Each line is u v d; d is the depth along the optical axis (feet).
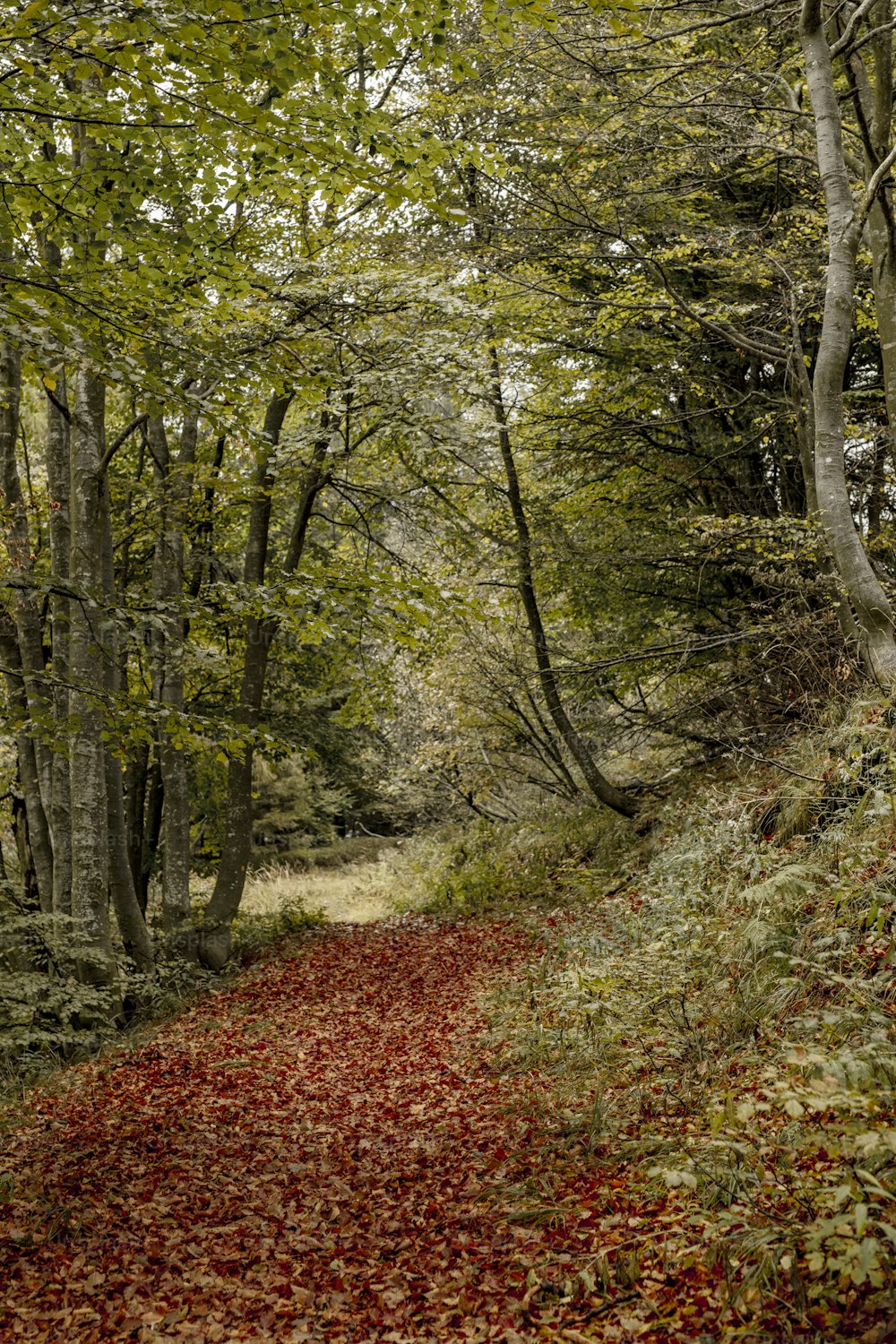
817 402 25.73
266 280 32.94
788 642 34.06
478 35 33.76
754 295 40.06
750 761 36.52
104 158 20.22
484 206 39.93
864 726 24.85
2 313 19.58
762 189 42.57
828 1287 10.28
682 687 48.01
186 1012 36.96
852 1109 10.59
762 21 35.12
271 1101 24.39
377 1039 29.94
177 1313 13.55
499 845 59.52
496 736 60.23
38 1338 13.25
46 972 35.40
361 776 80.12
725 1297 10.86
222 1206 17.61
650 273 36.81
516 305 41.11
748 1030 18.62
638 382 43.21
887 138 27.50
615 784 55.36
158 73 16.92
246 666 45.47
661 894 28.94
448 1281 13.46
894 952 16.88
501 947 40.37
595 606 46.39
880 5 27.86
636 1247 12.69
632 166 35.50
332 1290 14.02
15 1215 17.24
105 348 21.03
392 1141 20.33
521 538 48.34
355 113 18.98
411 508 50.52
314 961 43.88
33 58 18.53
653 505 46.78
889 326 28.27
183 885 43.62
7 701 36.86
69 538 37.70
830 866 22.04
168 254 22.47
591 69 30.68
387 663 54.08
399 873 69.21
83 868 34.42
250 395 24.77
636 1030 21.18
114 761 39.45
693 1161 13.75
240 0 15.80
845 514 25.66
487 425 44.93
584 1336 11.02
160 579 42.86
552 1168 16.43
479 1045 26.27
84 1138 22.03
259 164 20.94
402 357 36.91
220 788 58.49
